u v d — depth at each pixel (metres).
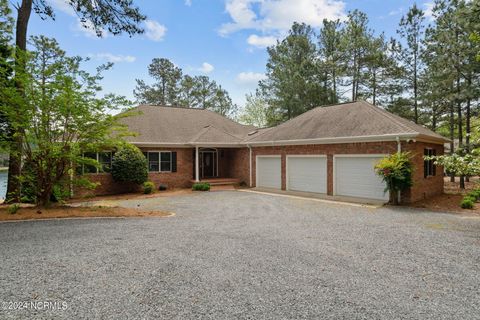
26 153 9.62
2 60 9.21
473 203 11.52
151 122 20.03
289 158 17.05
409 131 11.85
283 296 3.84
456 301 3.77
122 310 3.45
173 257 5.32
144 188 16.41
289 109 28.38
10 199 11.72
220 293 3.91
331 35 26.52
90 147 10.05
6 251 5.59
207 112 24.36
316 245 6.20
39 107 9.06
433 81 19.12
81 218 8.91
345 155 14.16
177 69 41.31
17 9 11.85
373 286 4.18
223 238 6.70
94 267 4.80
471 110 19.17
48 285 4.12
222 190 17.89
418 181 12.77
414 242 6.49
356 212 10.53
